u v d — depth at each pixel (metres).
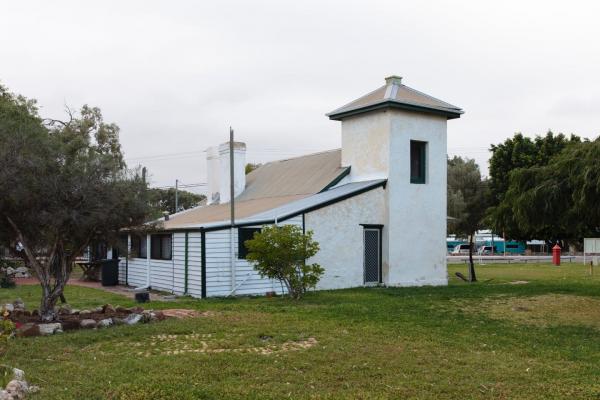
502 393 7.04
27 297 17.75
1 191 10.66
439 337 10.38
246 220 18.69
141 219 12.06
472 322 12.31
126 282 23.62
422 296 17.11
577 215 15.10
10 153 10.78
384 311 13.59
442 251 22.53
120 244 12.08
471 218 51.16
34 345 9.30
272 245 16.03
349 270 20.47
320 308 13.98
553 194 15.31
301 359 8.52
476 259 46.19
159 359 8.40
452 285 21.53
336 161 24.50
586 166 13.71
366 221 20.94
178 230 19.03
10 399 6.17
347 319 12.23
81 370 7.75
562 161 15.37
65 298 17.66
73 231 11.49
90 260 25.72
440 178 22.64
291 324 11.48
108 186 11.47
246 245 16.38
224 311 13.67
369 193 21.08
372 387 7.22
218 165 28.77
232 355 8.70
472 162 53.31
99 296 18.42
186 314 12.98
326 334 10.47
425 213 22.16
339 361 8.45
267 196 24.94
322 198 20.48
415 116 22.00
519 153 48.56
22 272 25.83
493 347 9.68
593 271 31.55
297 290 16.44
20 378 6.95
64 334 10.30
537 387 7.30
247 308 14.26
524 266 37.53
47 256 12.08
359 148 22.58
